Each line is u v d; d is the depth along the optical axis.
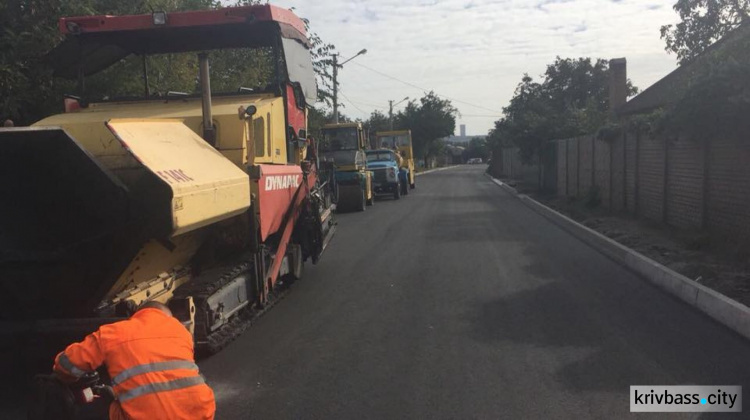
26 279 4.55
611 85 32.62
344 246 12.91
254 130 6.64
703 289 7.26
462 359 5.69
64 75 7.98
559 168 25.31
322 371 5.48
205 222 4.83
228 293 6.01
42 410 3.46
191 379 3.17
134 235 4.25
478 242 12.97
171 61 9.86
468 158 134.50
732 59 9.59
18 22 9.00
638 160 15.27
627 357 5.64
